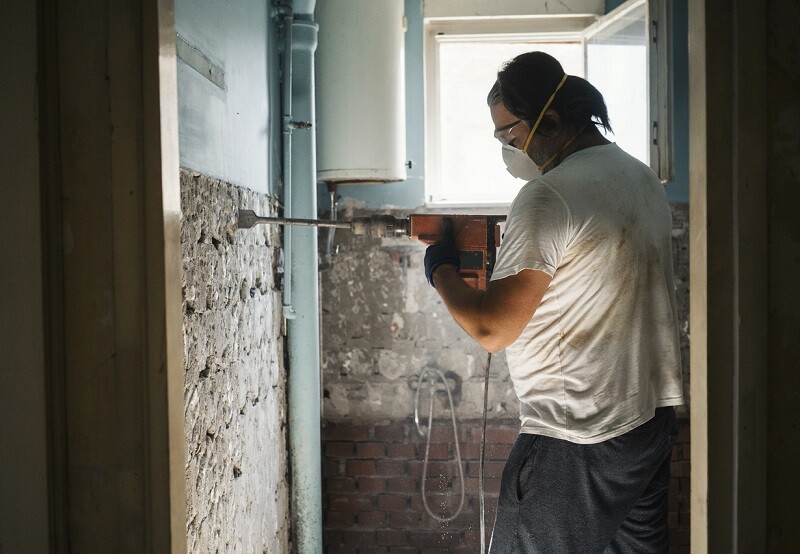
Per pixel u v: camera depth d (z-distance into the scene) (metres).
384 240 2.87
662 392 1.49
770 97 1.01
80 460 0.97
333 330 2.91
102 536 0.98
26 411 0.95
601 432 1.39
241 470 1.86
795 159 1.02
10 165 0.93
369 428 2.92
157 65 0.95
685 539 2.89
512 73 1.54
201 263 1.50
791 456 1.03
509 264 1.37
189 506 1.39
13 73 0.93
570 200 1.37
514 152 1.70
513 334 1.36
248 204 1.98
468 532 2.91
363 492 2.94
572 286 1.40
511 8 2.91
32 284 0.94
